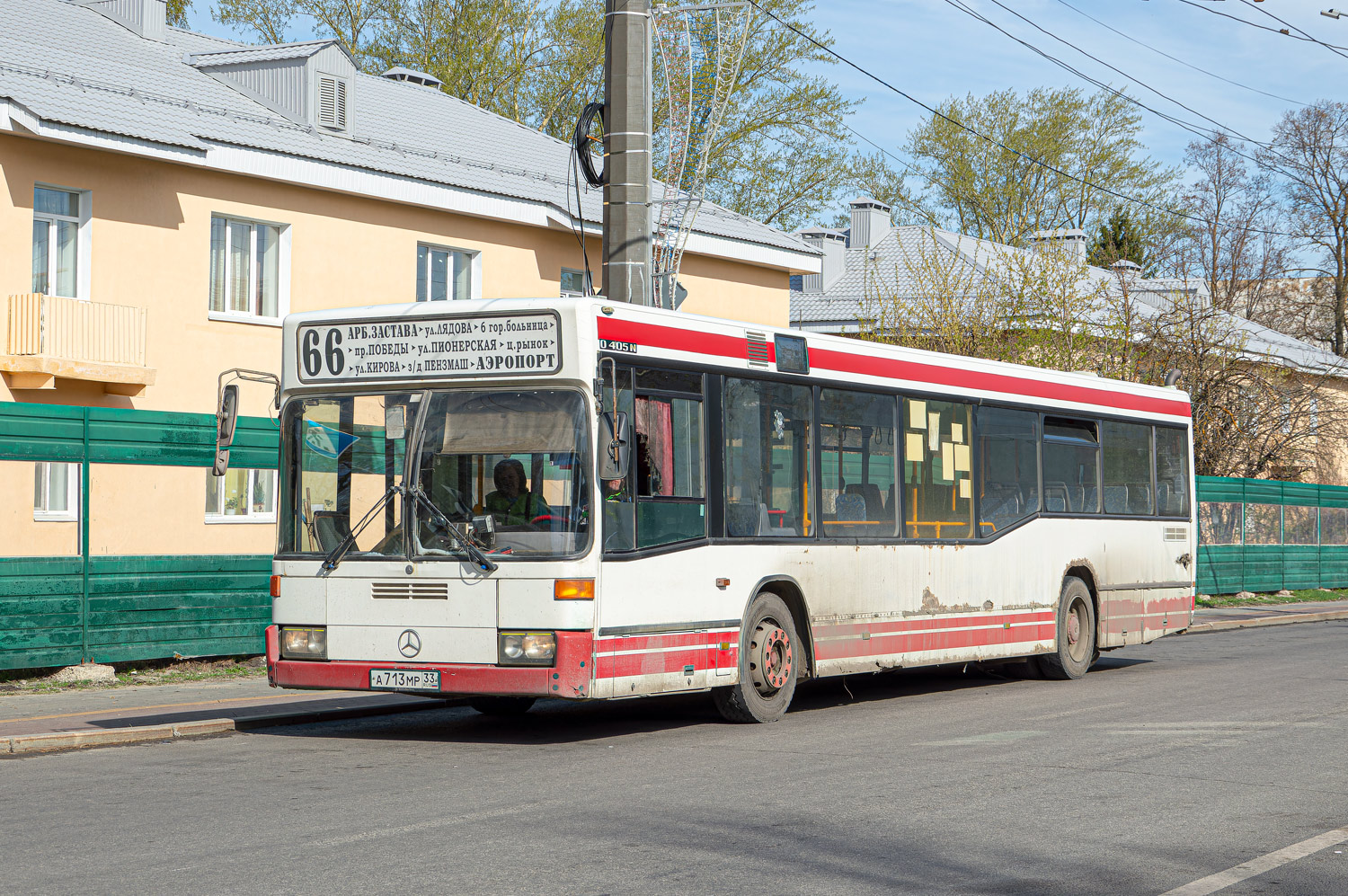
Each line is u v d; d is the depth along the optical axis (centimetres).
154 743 1104
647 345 1105
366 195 2311
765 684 1213
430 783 908
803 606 1255
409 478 1070
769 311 3203
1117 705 1355
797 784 901
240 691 1412
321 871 661
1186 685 1548
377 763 995
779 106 4394
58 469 1936
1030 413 1580
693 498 1142
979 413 1497
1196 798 859
